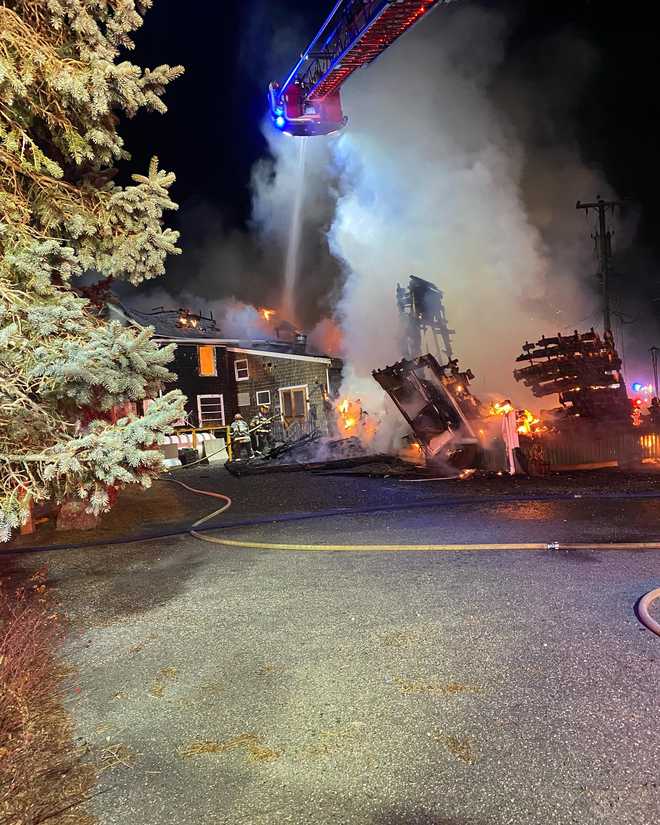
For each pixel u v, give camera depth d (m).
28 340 3.79
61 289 4.82
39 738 2.72
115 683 3.30
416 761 2.43
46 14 4.25
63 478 3.96
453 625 3.86
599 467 12.26
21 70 4.05
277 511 8.77
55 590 5.15
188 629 4.08
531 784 2.25
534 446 11.52
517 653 3.39
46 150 4.84
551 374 13.14
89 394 3.82
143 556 6.29
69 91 4.12
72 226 4.57
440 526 7.01
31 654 3.53
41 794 2.32
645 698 2.83
